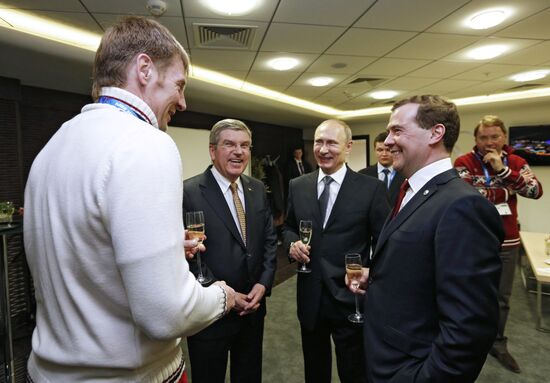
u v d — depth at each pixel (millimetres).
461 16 2281
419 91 4625
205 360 1304
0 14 2166
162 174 534
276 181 6191
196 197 1371
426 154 928
